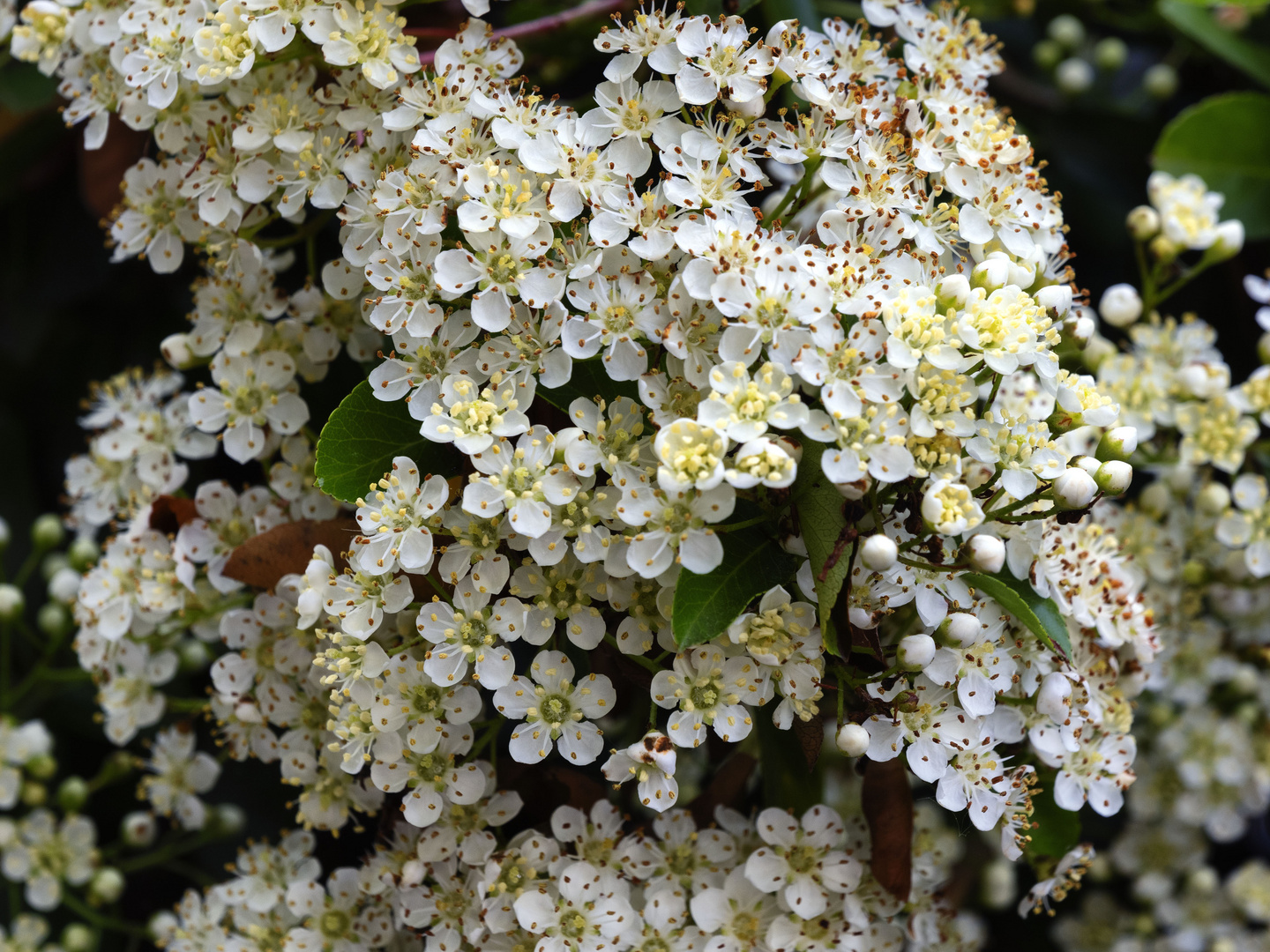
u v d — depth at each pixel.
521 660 0.16
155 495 0.16
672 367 0.14
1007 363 0.13
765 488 0.13
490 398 0.13
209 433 0.16
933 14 0.16
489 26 0.14
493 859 0.14
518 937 0.14
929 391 0.13
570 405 0.14
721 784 0.15
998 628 0.14
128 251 0.15
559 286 0.14
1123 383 0.16
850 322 0.14
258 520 0.15
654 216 0.14
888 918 0.14
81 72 0.15
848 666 0.14
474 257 0.14
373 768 0.14
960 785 0.14
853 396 0.13
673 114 0.14
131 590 0.15
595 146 0.14
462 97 0.14
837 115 0.14
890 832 0.14
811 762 0.14
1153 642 0.15
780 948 0.14
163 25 0.14
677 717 0.13
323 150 0.14
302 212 0.15
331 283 0.14
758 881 0.14
